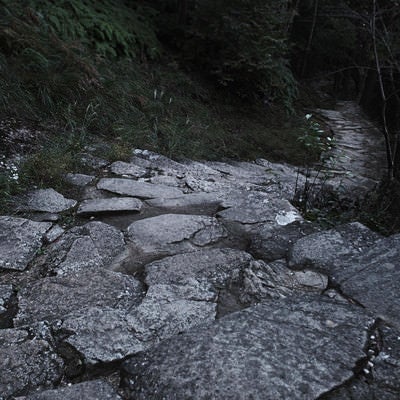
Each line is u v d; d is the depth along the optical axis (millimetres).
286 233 2867
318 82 17891
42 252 2521
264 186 4281
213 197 3572
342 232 2717
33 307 1987
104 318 1851
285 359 1569
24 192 3299
